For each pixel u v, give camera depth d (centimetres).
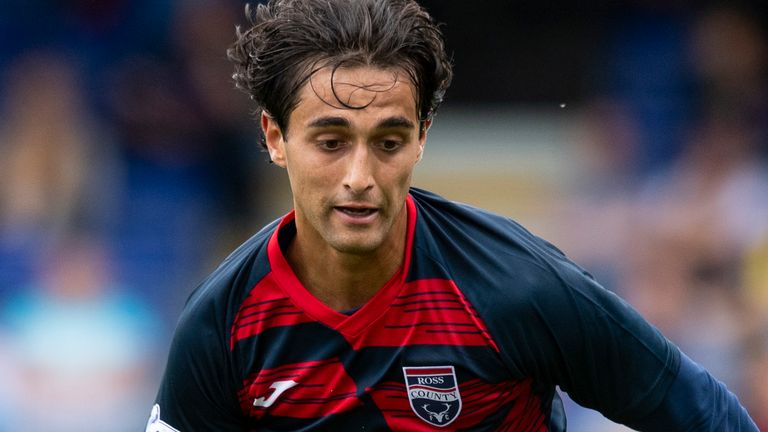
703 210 2894
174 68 3030
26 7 3033
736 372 2680
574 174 3042
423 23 1105
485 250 1175
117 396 2711
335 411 1194
